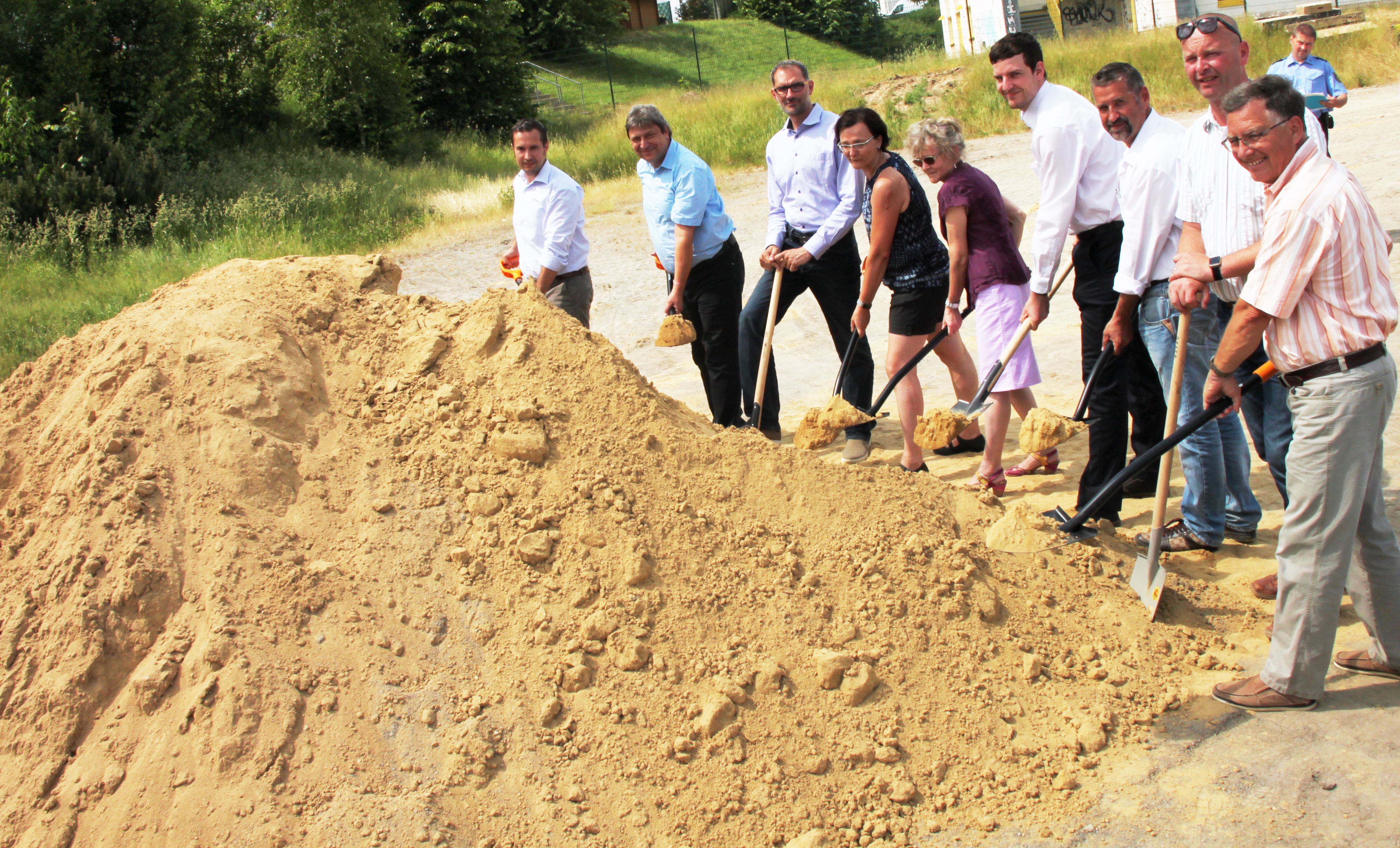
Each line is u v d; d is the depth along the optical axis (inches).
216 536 128.3
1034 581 142.0
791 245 224.1
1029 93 159.2
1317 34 845.8
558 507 137.9
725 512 142.7
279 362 150.1
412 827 105.3
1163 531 139.6
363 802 107.4
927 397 259.3
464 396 150.8
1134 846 102.8
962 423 156.1
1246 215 133.1
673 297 218.1
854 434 224.4
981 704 123.8
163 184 597.3
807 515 144.4
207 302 158.6
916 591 134.9
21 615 123.2
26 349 365.1
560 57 1503.4
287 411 145.4
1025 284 182.9
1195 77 135.9
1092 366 167.8
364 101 823.1
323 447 144.9
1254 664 131.0
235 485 134.3
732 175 686.5
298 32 812.6
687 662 124.7
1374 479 114.9
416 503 138.9
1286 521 116.3
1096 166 158.9
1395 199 361.1
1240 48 134.5
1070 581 143.3
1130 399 172.2
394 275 175.9
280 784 108.6
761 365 208.8
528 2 1478.8
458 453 144.0
